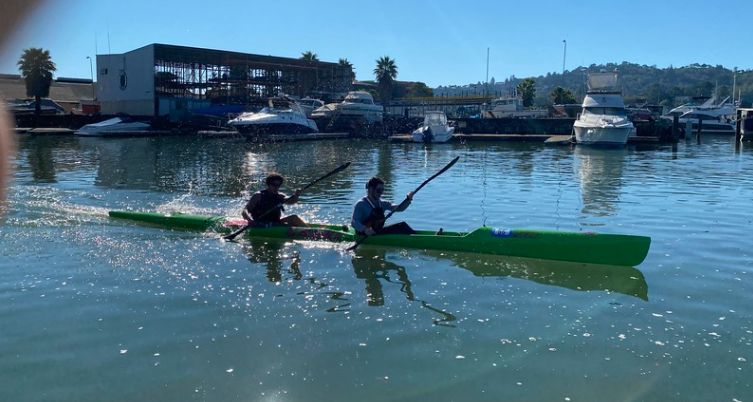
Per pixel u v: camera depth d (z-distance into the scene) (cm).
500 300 700
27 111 5350
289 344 574
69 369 521
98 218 1178
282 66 6347
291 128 4531
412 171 2183
